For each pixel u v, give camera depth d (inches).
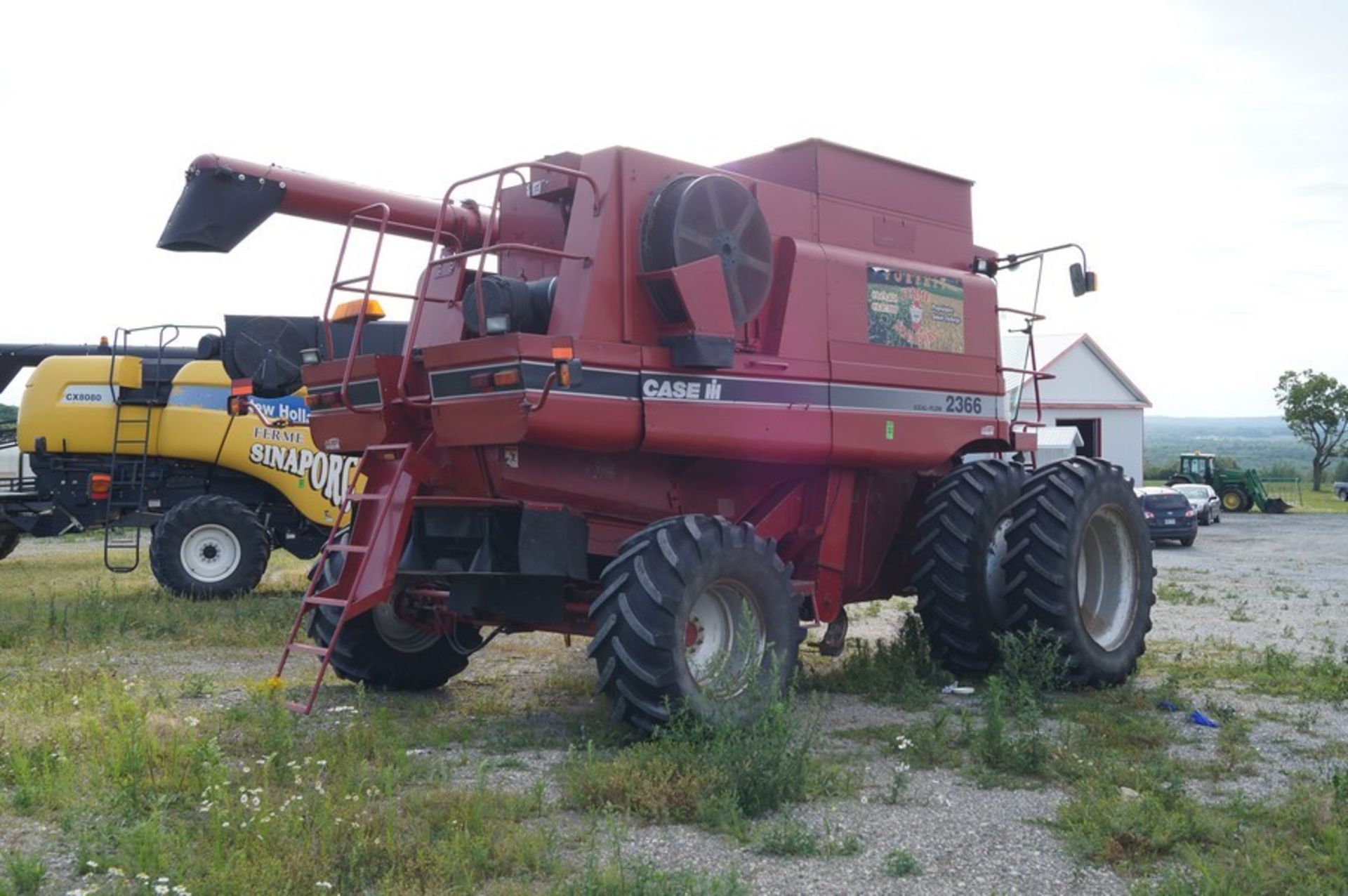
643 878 155.4
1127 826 183.3
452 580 261.3
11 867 160.1
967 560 313.6
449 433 247.0
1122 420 1579.7
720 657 239.0
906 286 317.1
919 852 178.1
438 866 162.6
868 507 324.2
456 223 308.3
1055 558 304.3
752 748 200.7
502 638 399.9
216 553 507.2
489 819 185.5
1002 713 272.1
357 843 166.4
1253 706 287.1
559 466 255.9
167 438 533.3
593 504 263.7
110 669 313.4
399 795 199.2
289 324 410.0
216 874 154.9
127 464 537.0
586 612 270.8
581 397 238.5
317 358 285.7
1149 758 230.8
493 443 238.8
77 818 180.7
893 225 323.0
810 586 295.3
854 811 197.9
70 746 218.2
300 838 171.6
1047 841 183.9
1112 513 325.7
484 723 261.3
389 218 302.8
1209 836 183.3
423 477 261.6
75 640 371.6
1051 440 1050.7
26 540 940.0
